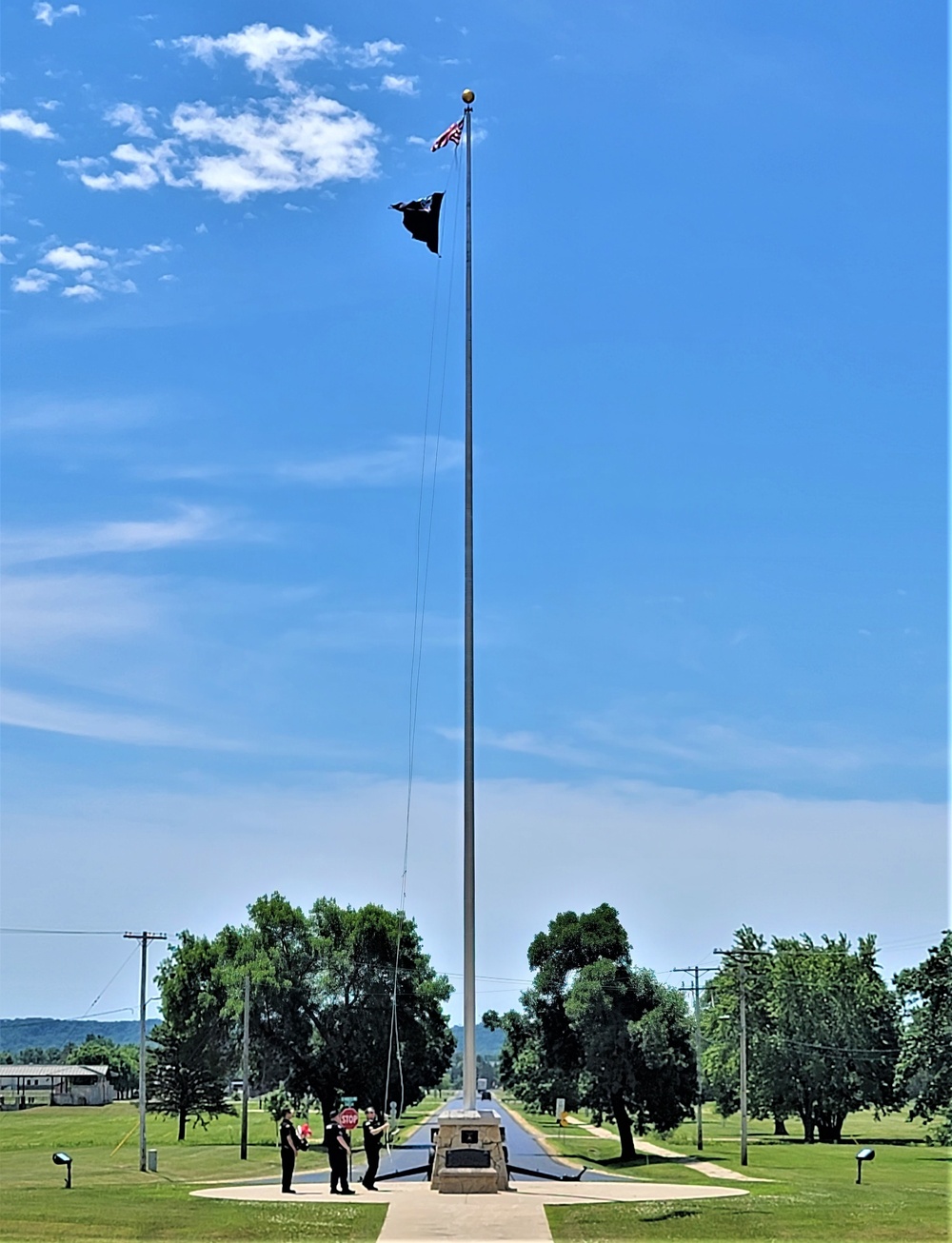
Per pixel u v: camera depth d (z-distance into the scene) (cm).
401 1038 9338
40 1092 17275
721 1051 11694
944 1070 8856
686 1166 6309
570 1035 7675
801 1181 4916
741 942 11862
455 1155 3656
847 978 11156
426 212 4272
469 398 4100
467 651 3906
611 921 7619
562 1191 3712
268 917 9369
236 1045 9200
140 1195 3731
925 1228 3062
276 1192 3741
